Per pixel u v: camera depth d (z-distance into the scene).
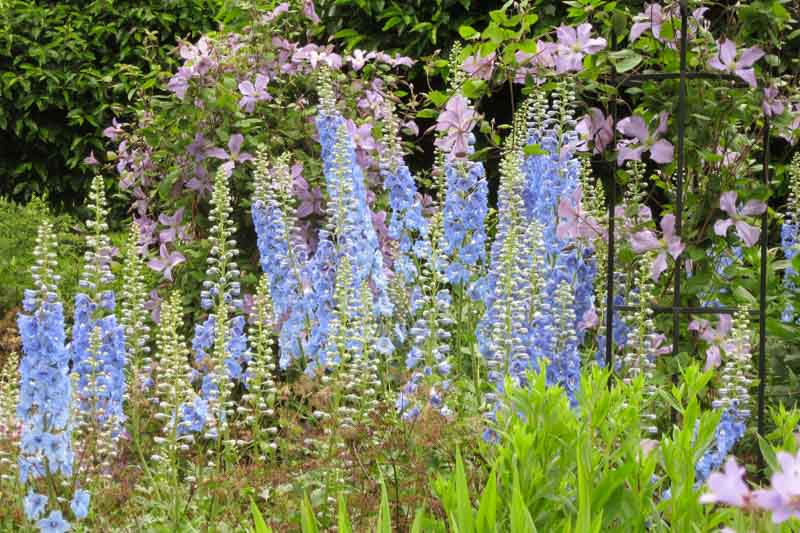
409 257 5.18
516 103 7.91
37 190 9.59
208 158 6.04
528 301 4.25
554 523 2.60
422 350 4.43
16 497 3.82
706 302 4.55
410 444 3.89
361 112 6.48
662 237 4.09
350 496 3.70
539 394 2.75
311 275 4.83
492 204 7.92
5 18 9.19
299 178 5.84
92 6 9.40
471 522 2.21
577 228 4.46
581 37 4.29
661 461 2.74
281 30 6.80
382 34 7.88
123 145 6.71
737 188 4.13
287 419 4.27
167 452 4.04
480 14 7.66
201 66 6.06
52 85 9.11
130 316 4.49
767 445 2.17
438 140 4.75
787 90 4.32
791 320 4.87
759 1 3.97
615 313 4.47
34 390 3.68
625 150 4.21
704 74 4.01
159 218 6.17
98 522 3.75
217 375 4.09
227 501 3.77
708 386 4.21
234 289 4.66
